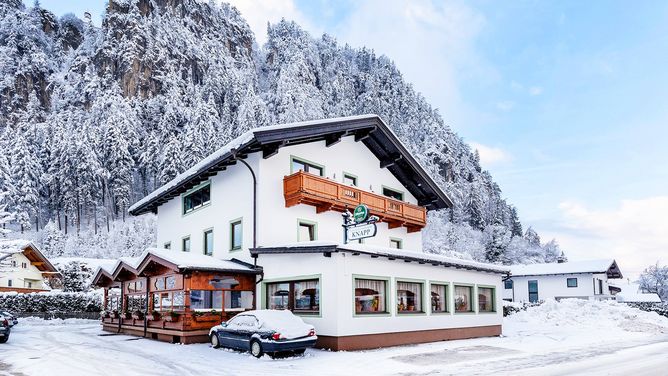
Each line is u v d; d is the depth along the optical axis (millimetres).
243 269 19812
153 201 29344
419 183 29625
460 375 12297
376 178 27641
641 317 31547
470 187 141000
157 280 20844
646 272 89312
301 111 145375
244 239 21812
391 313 19141
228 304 22797
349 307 17469
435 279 21766
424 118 180250
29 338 21203
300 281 18891
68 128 123438
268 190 21688
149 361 14500
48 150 112375
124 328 23375
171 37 173375
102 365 13797
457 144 175000
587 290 54500
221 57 188125
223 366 13703
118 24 166625
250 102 138875
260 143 20688
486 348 18625
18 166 97688
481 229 125062
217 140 110375
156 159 113562
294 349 15312
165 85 153000
